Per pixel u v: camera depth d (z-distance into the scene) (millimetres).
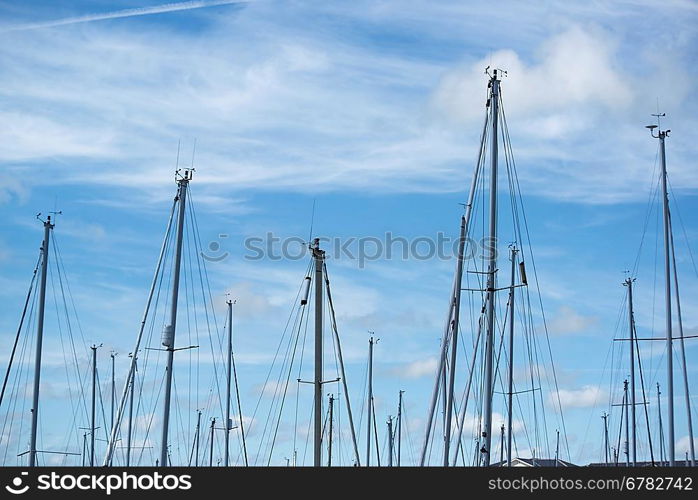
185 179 51000
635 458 65625
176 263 50000
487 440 42250
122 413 51031
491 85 45688
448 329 44656
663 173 51250
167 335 49250
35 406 51219
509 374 56719
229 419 66688
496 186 44500
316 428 40062
